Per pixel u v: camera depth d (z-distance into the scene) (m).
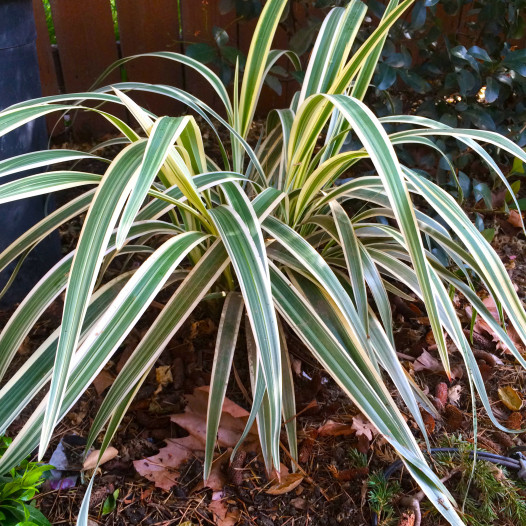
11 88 1.00
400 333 1.16
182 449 0.95
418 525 0.88
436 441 1.00
